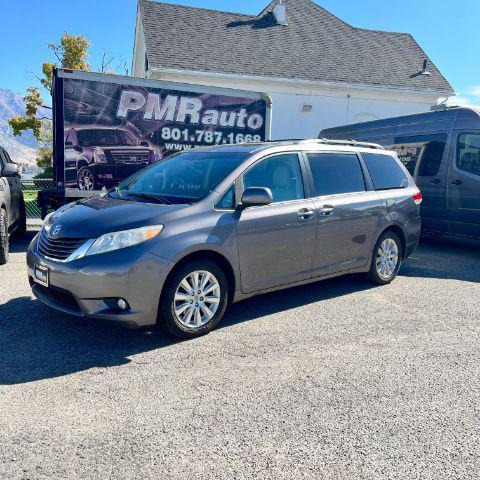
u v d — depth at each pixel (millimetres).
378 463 2602
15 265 6668
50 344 3986
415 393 3393
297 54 18219
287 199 4883
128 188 5199
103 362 3691
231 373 3592
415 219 6426
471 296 5875
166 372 3566
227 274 4457
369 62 19234
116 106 8039
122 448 2646
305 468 2535
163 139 8469
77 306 3916
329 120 17922
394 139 9930
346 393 3354
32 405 3051
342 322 4785
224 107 8891
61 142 7797
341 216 5320
